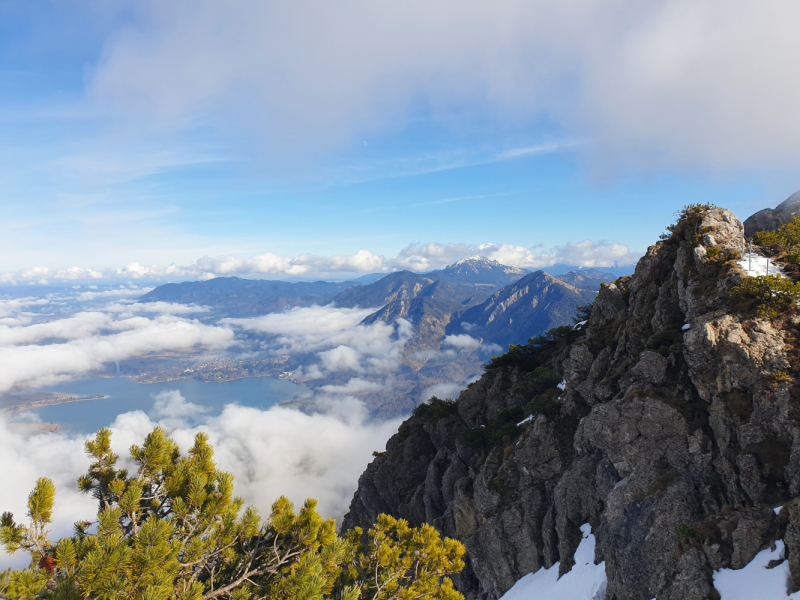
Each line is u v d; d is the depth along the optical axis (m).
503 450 60.03
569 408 56.44
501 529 52.47
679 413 41.34
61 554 15.38
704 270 52.00
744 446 36.00
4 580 14.74
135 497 18.78
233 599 18.89
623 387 48.94
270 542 23.75
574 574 42.50
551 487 52.25
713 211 60.38
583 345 60.78
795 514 28.39
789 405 35.16
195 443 23.56
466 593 56.94
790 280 43.59
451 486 68.31
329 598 23.27
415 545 27.70
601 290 76.06
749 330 40.44
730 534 30.97
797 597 25.17
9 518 16.70
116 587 15.12
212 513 20.66
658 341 49.44
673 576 32.41
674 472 39.03
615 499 40.16
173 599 17.86
